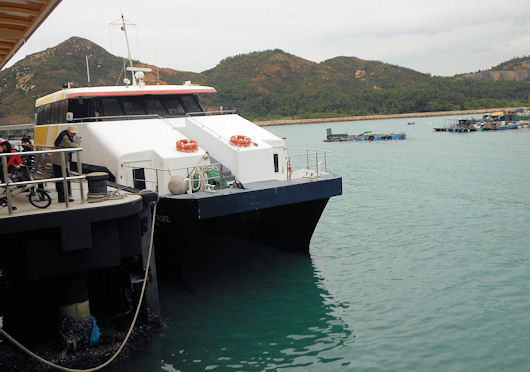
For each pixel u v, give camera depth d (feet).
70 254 22.75
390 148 150.71
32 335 26.73
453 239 45.14
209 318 29.63
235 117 42.52
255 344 26.30
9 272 30.53
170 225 32.45
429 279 34.96
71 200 24.68
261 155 36.27
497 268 36.60
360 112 563.48
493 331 26.63
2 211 22.35
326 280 35.55
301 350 25.53
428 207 59.82
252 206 31.89
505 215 53.78
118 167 33.50
